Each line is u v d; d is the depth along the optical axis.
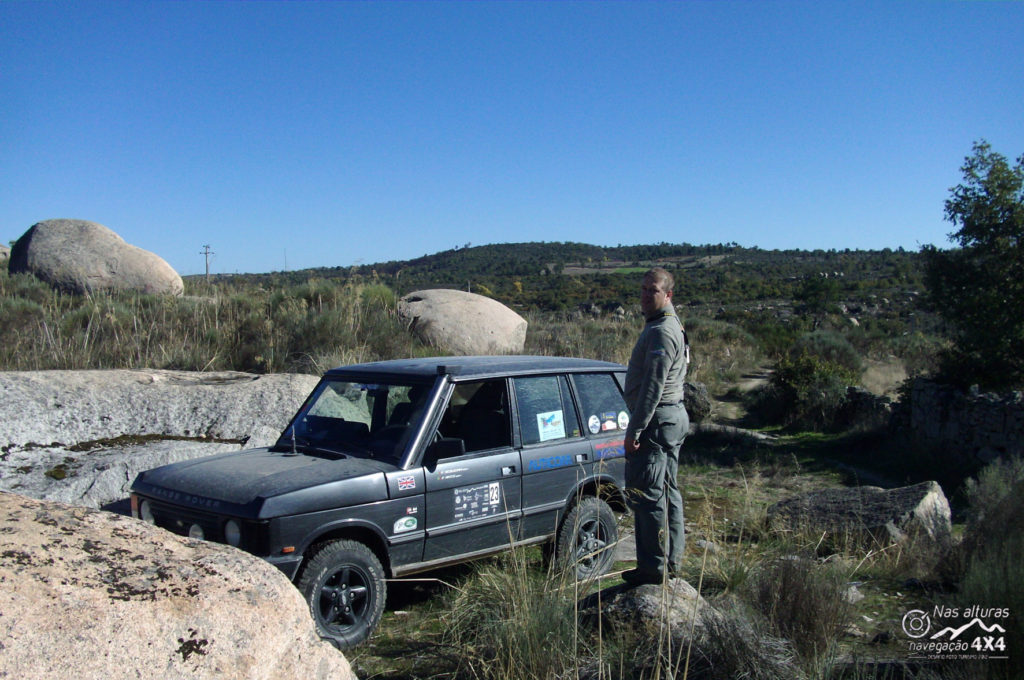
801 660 3.82
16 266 18.47
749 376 23.00
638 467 4.54
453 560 4.87
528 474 5.27
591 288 61.25
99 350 10.72
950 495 9.54
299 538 4.12
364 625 4.33
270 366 11.20
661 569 4.49
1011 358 11.70
